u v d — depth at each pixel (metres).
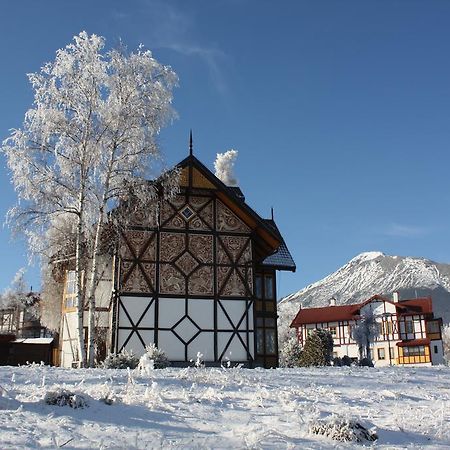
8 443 6.45
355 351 84.38
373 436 8.12
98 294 27.75
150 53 26.02
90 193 24.05
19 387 11.16
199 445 6.86
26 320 59.38
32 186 23.30
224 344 26.88
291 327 90.56
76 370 15.77
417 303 86.62
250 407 10.32
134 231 27.06
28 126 23.83
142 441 7.07
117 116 24.23
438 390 14.76
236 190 35.53
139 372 14.63
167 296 26.73
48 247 24.45
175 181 25.52
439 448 7.88
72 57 24.66
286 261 33.78
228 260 27.97
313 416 9.44
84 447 6.53
